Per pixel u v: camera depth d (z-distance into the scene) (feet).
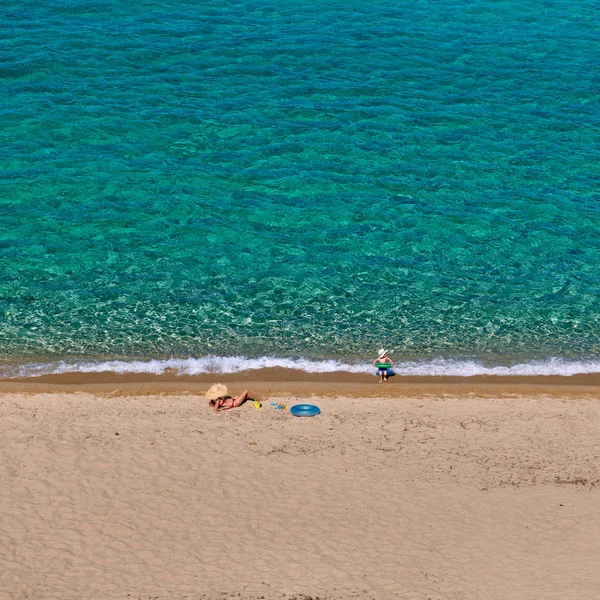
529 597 62.54
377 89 154.51
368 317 105.91
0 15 172.86
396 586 63.67
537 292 110.73
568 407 90.43
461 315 106.52
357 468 78.79
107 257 114.52
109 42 165.48
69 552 66.49
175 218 122.42
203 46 165.89
